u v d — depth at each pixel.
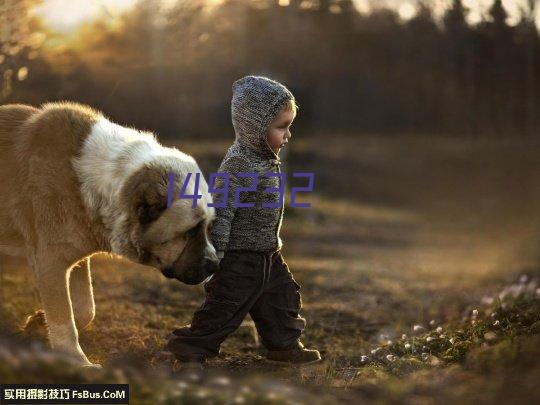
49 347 7.04
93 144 6.54
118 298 10.01
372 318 10.11
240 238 6.75
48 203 6.51
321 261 16.05
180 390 5.05
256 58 20.30
